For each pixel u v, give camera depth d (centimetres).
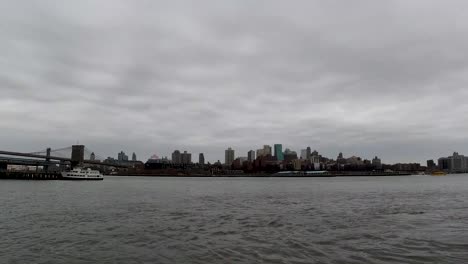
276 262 2773
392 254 2964
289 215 5534
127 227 4394
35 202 7775
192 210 6297
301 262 2761
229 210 6312
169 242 3516
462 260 2773
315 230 4122
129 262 2834
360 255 2944
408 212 5856
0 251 3177
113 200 8475
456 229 4141
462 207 6662
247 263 2766
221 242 3497
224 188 15588
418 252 3025
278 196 10069
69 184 19938
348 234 3841
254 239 3625
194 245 3381
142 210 6288
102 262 2836
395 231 4012
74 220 4991
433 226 4366
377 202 7875
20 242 3525
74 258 2955
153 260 2883
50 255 3047
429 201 8088
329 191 12738
